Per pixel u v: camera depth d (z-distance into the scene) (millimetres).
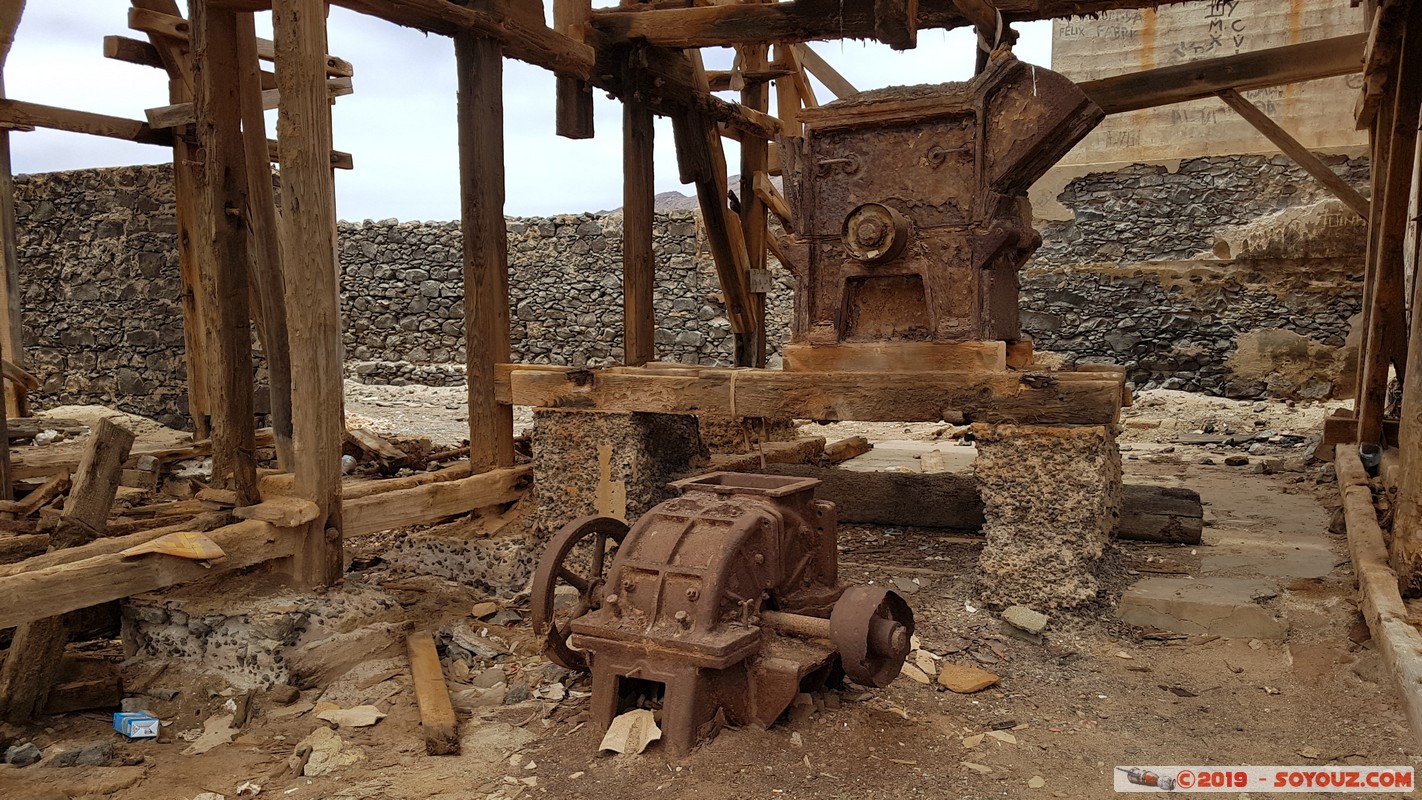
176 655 4121
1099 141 14094
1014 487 4703
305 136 4297
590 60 6418
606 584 3645
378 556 5750
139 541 4086
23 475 6430
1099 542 4617
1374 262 8062
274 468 6648
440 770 3330
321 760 3379
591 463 5500
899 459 8805
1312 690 3916
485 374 5754
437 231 16031
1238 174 13508
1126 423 11359
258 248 5059
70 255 10586
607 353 15703
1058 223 14367
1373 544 4781
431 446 8094
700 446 6277
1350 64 7008
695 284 15117
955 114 5016
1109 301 13805
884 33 5887
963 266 5070
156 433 8781
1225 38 13438
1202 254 13594
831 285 5406
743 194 9398
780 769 3246
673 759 3295
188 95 7844
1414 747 3348
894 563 5590
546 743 3506
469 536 5574
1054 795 3148
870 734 3525
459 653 4344
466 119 5602
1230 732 3604
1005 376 4672
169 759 3447
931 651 4316
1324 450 8508
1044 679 4109
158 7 7578
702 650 3287
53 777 3254
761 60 9492
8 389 8781
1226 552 5551
